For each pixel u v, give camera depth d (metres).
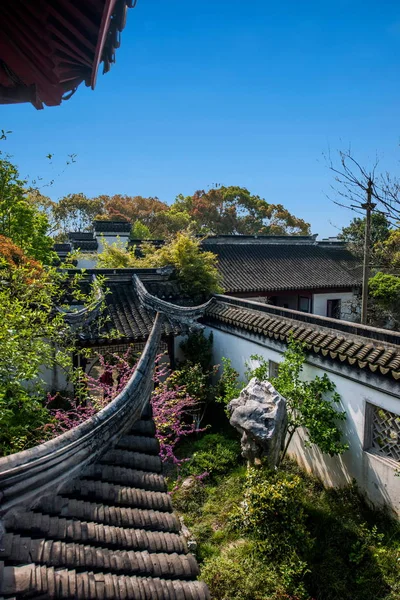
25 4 2.10
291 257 20.89
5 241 6.63
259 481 6.06
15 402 4.85
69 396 8.89
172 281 12.03
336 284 18.70
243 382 9.38
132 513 2.37
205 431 9.51
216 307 11.11
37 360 5.00
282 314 8.52
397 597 4.67
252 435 6.12
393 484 5.98
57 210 41.66
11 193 9.95
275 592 4.88
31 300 5.87
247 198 46.38
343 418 6.74
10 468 1.95
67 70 2.82
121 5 2.24
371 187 6.01
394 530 5.73
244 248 20.86
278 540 5.46
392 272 17.52
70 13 2.17
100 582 1.85
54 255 11.28
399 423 6.07
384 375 5.91
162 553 2.21
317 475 7.56
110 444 2.67
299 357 7.29
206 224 45.19
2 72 2.69
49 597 1.65
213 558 5.55
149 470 2.74
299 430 7.91
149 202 44.88
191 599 2.01
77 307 9.72
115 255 13.57
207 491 7.21
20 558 1.77
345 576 5.11
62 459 2.24
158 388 7.80
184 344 11.18
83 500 2.29
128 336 9.17
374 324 16.69
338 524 5.98
